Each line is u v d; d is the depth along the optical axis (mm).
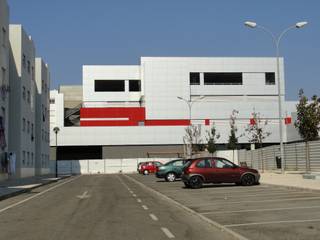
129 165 94062
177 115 103750
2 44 46812
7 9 49344
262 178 33406
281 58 108438
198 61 105625
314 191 22078
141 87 105625
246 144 102750
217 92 105688
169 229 12703
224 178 29047
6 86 47875
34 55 65438
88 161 92688
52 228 13195
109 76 106438
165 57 104688
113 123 102125
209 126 102812
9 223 14523
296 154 41500
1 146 45594
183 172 29750
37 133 69625
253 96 107000
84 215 16266
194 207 18219
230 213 15867
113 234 11938
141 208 18406
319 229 11719
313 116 35312
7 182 42062
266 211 15922
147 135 101312
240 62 107000
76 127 100625
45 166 76375
